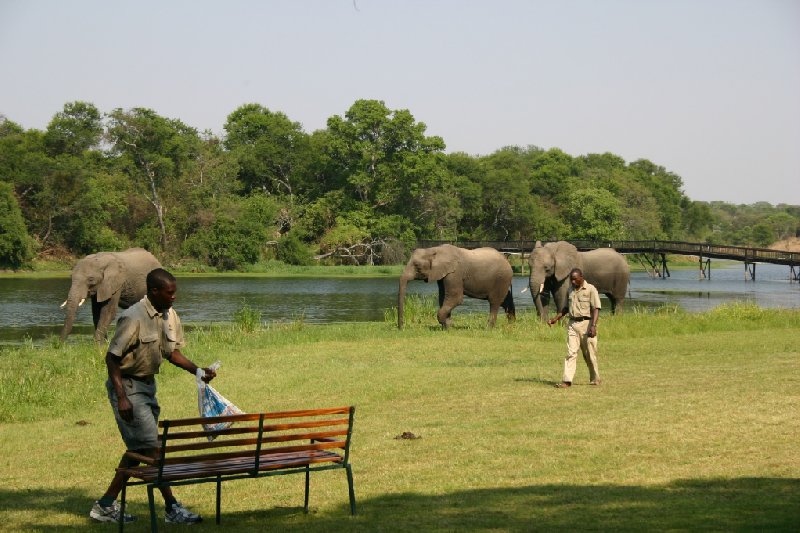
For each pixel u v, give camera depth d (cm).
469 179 10606
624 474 934
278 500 896
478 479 942
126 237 8456
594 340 1566
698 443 1060
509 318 3123
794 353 2016
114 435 1284
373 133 9456
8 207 7312
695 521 744
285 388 1641
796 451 1005
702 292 5809
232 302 4616
